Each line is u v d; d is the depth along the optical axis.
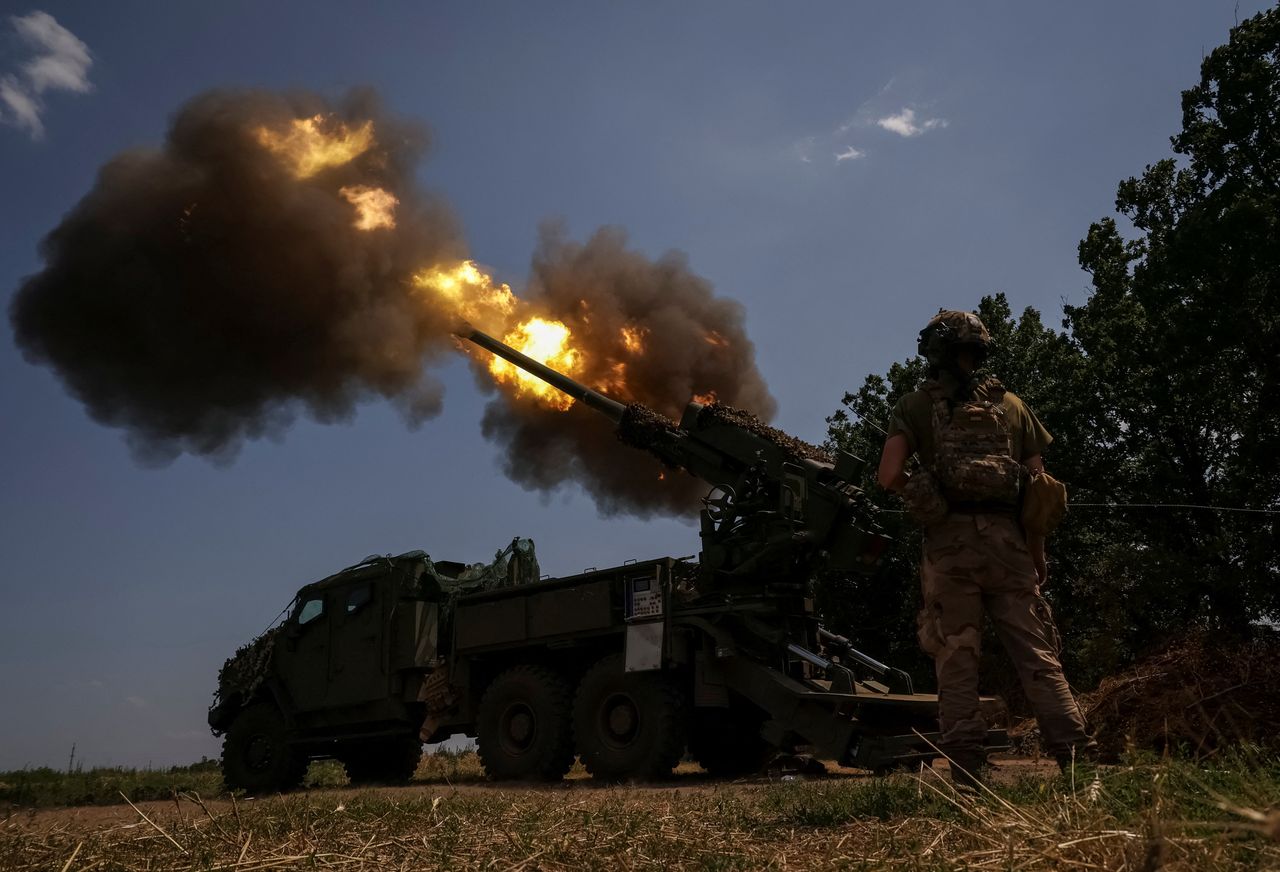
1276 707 6.73
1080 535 22.17
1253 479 20.19
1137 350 22.09
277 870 3.56
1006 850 2.86
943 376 4.81
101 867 3.71
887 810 4.32
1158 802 2.92
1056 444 22.64
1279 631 17.73
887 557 10.33
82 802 10.47
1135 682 7.60
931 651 4.64
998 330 25.42
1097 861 2.64
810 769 10.16
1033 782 4.31
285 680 12.62
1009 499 4.62
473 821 5.01
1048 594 21.41
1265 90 20.62
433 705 11.85
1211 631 7.84
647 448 12.13
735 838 4.14
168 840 4.05
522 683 11.02
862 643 26.16
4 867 3.75
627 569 10.61
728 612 10.02
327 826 4.85
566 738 10.76
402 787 10.45
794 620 10.35
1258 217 19.52
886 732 9.08
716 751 11.36
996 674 16.64
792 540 10.16
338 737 12.05
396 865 3.73
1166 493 21.77
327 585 12.68
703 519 10.84
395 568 12.23
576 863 3.70
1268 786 3.31
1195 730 6.75
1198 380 21.28
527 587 11.44
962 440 4.61
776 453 10.78
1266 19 21.23
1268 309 20.22
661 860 3.73
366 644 12.14
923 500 4.55
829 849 3.64
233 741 12.47
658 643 10.04
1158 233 22.58
